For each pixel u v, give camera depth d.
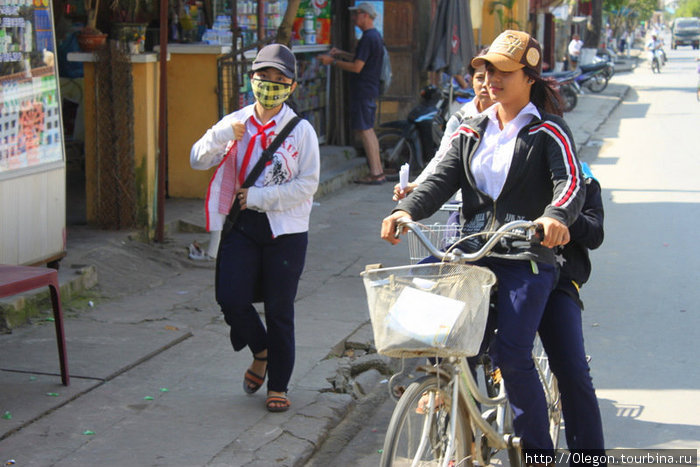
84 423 4.97
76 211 9.83
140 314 7.04
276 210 4.94
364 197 12.95
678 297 8.09
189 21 10.88
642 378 6.14
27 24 7.01
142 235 8.86
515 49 3.90
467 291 3.50
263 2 12.50
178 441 4.77
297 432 4.96
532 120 3.98
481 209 4.11
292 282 5.05
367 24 13.47
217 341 6.46
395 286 3.55
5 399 5.23
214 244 8.70
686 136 20.89
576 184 3.77
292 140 4.97
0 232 6.76
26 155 7.04
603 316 7.55
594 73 32.00
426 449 3.81
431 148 14.56
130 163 8.75
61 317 5.39
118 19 8.70
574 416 4.13
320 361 6.10
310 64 14.48
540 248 3.89
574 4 41.38
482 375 6.08
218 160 5.07
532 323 3.86
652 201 12.78
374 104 13.80
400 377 6.20
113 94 8.60
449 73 15.34
